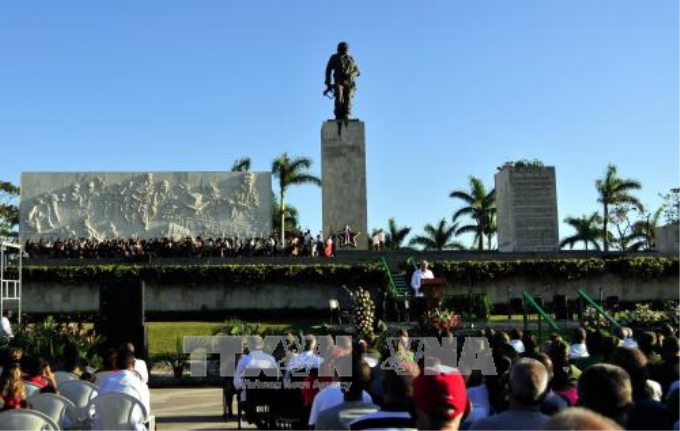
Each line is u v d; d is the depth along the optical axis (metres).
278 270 41.75
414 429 6.13
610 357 7.20
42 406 9.81
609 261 42.47
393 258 43.72
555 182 45.31
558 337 11.64
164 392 22.94
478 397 8.70
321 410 7.69
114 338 21.53
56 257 44.06
